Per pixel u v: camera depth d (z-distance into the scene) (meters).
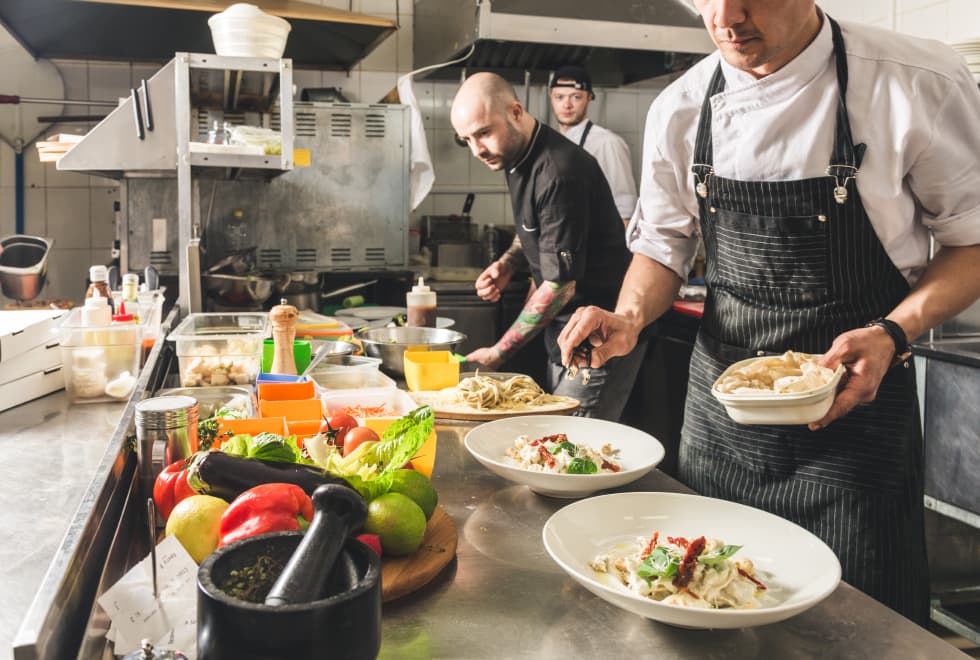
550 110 4.43
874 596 1.44
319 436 1.11
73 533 0.82
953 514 2.55
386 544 0.92
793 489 1.51
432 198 4.49
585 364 1.53
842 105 1.39
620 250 2.79
